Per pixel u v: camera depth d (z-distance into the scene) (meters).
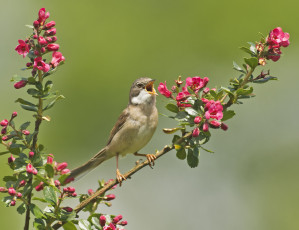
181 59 16.03
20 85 4.85
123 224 4.82
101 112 14.78
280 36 5.08
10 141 4.95
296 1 16.20
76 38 16.08
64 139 14.20
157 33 16.38
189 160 5.18
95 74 15.38
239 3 16.36
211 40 16.17
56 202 4.69
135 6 16.84
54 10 16.75
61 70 15.50
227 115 4.99
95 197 5.13
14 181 4.87
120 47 15.95
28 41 4.79
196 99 5.14
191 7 16.67
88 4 16.72
